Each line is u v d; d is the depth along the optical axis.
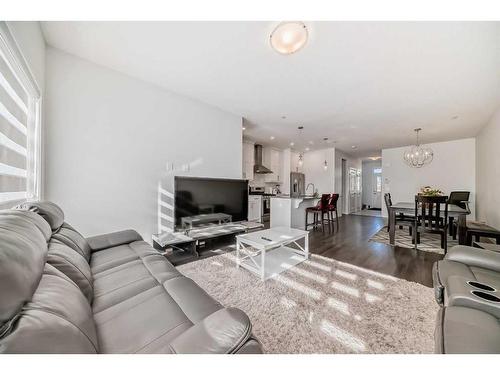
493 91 2.81
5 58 1.28
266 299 1.76
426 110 3.52
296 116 3.94
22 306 0.54
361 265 2.54
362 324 1.45
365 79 2.56
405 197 6.43
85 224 2.28
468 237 3.00
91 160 2.31
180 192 2.72
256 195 5.77
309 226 5.20
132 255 1.67
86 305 0.80
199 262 2.57
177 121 3.07
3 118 1.32
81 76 2.23
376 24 1.68
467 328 0.75
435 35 1.79
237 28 1.76
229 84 2.77
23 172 1.62
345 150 7.38
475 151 5.27
